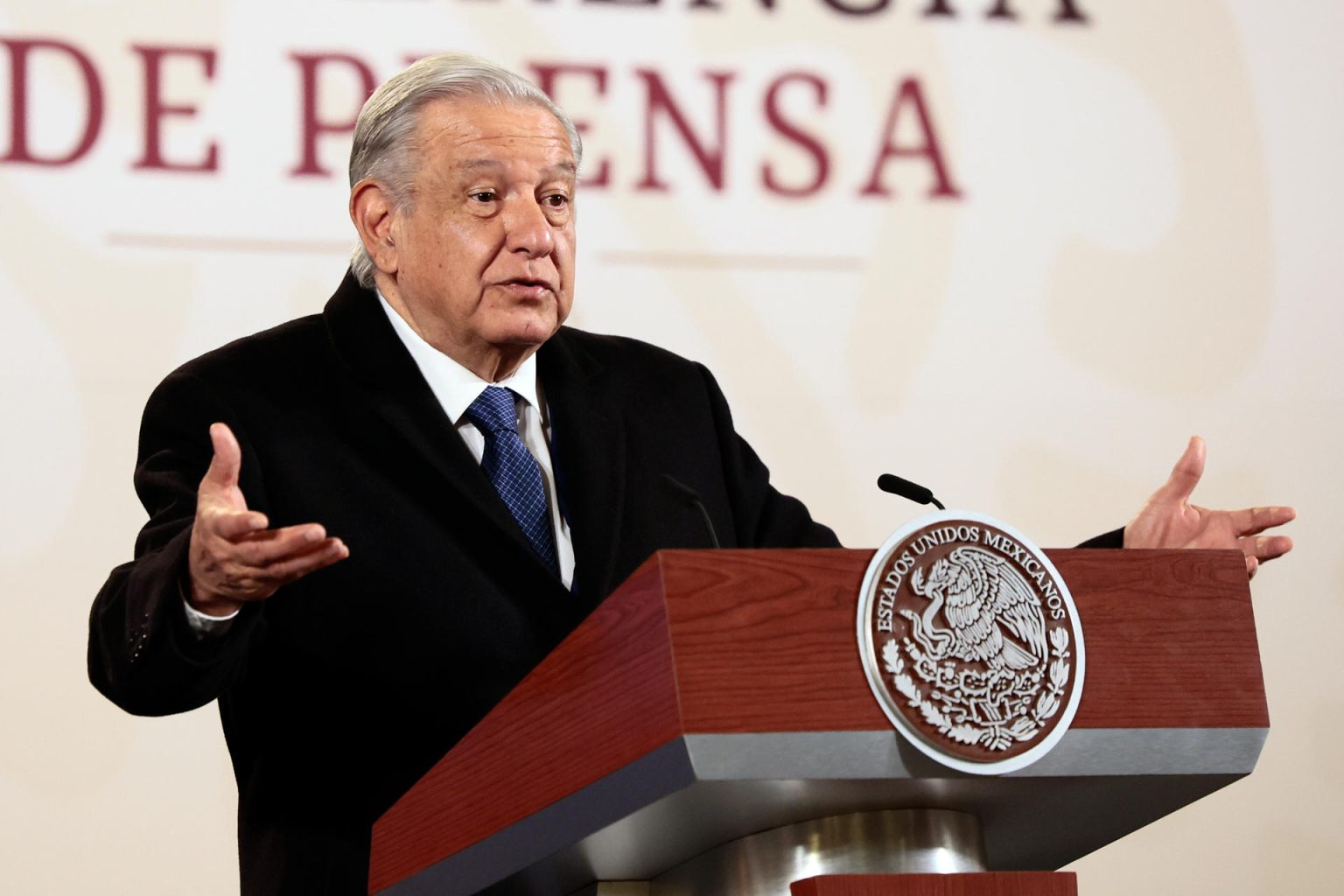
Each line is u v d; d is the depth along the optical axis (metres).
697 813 5.04
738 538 8.24
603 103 12.85
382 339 7.46
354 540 6.98
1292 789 12.75
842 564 4.95
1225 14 13.63
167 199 12.30
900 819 5.39
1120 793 5.43
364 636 6.88
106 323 12.14
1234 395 13.27
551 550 7.36
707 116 12.98
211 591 5.62
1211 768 5.27
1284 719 12.84
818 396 12.90
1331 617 13.02
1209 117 13.52
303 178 12.47
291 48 12.52
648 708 4.77
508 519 7.07
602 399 7.95
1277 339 13.36
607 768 4.89
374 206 7.59
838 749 4.78
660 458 7.93
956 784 5.04
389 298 7.68
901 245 13.09
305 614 6.89
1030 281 13.20
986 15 13.38
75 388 12.04
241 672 6.57
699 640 4.73
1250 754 5.31
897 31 13.27
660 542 7.59
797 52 13.13
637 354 8.42
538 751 5.20
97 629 6.21
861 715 4.83
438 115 7.42
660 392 8.26
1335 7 13.75
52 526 11.88
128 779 11.70
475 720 6.81
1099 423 13.14
